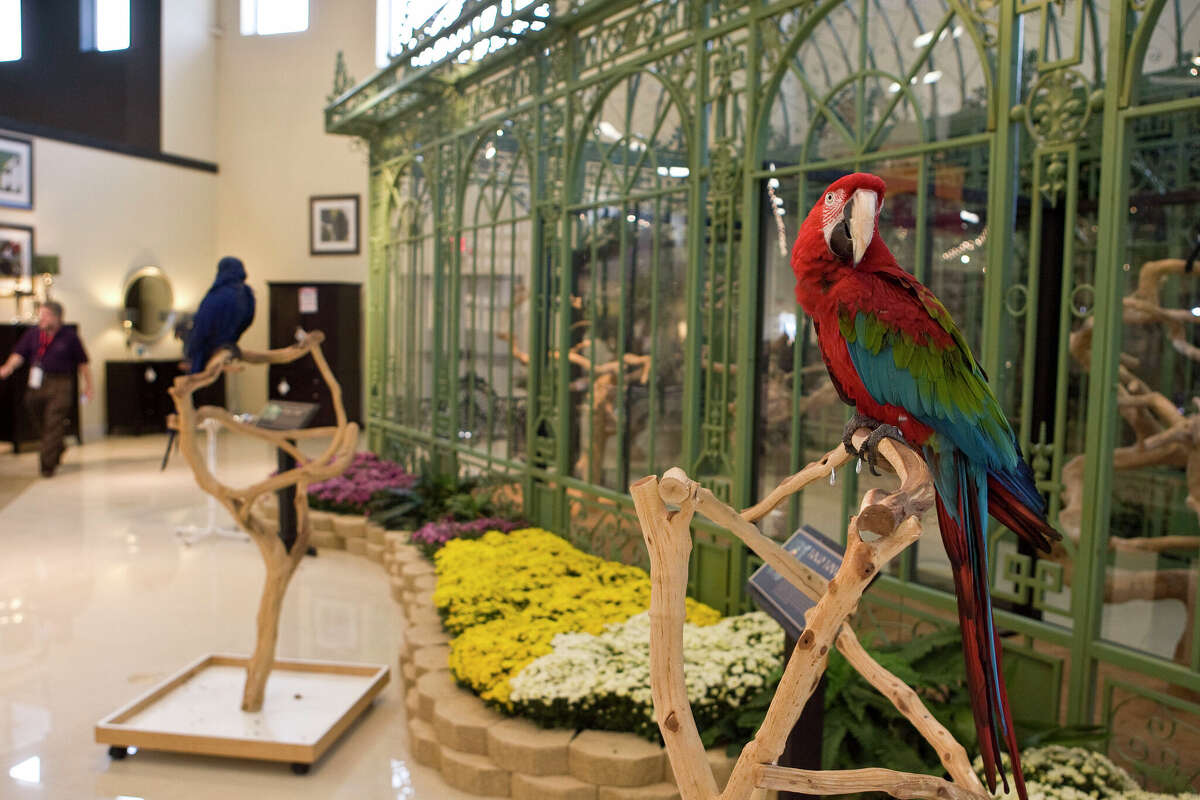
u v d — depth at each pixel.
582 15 5.17
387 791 3.15
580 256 5.45
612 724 3.14
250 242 13.34
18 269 10.64
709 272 4.39
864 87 3.55
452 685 3.55
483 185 6.56
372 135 8.70
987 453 1.35
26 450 10.38
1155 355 2.76
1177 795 2.47
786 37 3.88
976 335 3.19
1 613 5.02
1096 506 2.76
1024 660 3.03
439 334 7.35
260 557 6.26
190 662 4.33
